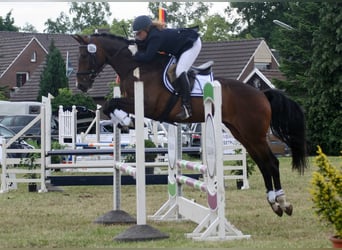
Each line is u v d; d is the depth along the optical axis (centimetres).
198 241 879
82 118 3341
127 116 1052
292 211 1102
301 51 3353
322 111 3095
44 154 1623
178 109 1048
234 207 1255
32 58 5959
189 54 1034
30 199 1449
